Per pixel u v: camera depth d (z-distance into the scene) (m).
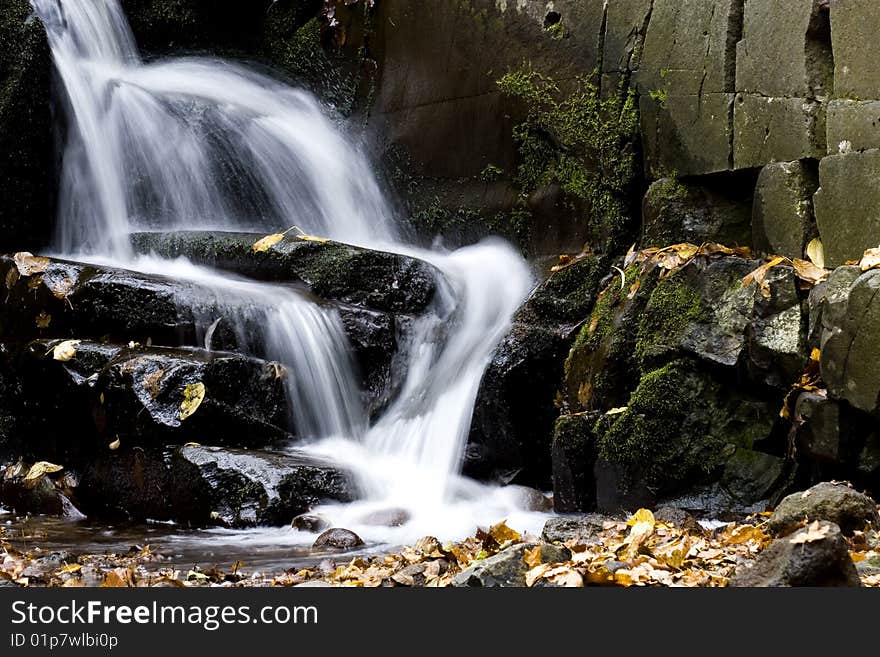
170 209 9.48
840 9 5.99
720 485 5.97
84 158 9.05
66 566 4.99
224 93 10.23
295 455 6.87
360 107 9.95
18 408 7.52
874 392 5.15
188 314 7.36
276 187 9.64
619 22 7.88
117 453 6.93
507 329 7.45
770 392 5.87
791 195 6.42
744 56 6.84
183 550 5.68
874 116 5.76
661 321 6.33
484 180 8.93
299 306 7.44
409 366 7.67
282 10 10.70
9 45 8.69
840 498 4.64
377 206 9.68
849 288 5.33
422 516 6.39
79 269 7.57
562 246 8.34
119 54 9.92
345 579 4.51
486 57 8.90
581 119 8.15
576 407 6.89
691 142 7.27
